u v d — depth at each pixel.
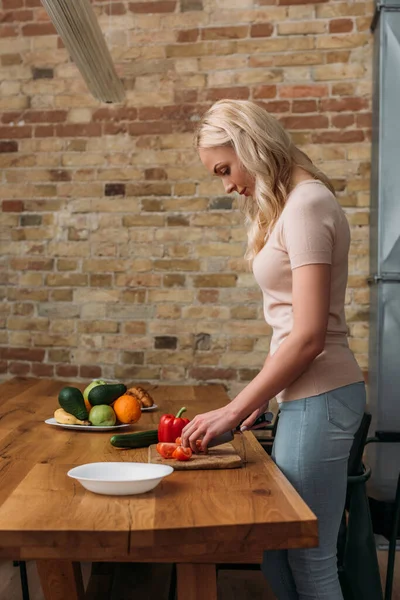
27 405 2.58
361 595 1.84
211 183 3.84
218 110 1.71
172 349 3.85
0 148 3.96
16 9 3.96
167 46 3.86
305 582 1.60
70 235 3.92
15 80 3.96
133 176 3.88
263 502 1.30
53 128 3.93
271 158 1.66
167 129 3.86
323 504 1.58
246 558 1.20
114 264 3.89
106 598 2.29
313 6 3.78
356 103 3.75
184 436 1.59
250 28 3.82
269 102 3.80
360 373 1.65
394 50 3.50
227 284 3.83
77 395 2.10
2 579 2.77
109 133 3.89
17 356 3.94
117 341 3.88
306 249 1.51
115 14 3.88
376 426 3.50
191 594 1.30
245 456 1.70
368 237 3.74
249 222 1.95
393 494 3.47
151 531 1.15
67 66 3.93
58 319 3.92
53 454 1.74
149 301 3.87
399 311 3.48
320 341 1.49
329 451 1.56
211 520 1.19
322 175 1.70
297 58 3.79
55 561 1.85
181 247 3.85
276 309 1.66
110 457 1.71
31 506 1.28
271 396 1.52
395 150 3.49
